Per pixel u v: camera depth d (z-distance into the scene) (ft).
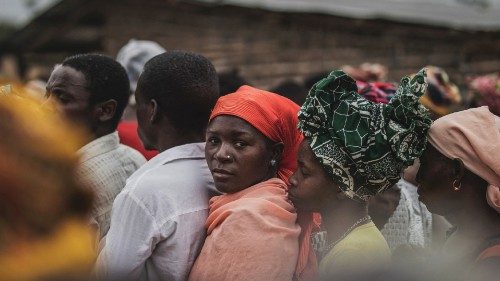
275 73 34.58
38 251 4.77
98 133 10.20
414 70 34.14
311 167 7.64
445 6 38.17
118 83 10.27
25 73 36.81
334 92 7.61
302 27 34.35
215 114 8.06
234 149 7.93
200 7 34.22
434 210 7.91
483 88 13.23
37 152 4.79
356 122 7.48
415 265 7.01
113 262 7.89
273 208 7.59
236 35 34.65
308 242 7.90
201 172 8.55
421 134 7.64
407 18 33.12
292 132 8.28
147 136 9.15
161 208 8.04
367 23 33.71
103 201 9.59
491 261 7.02
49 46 37.09
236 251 7.42
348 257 7.40
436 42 34.04
